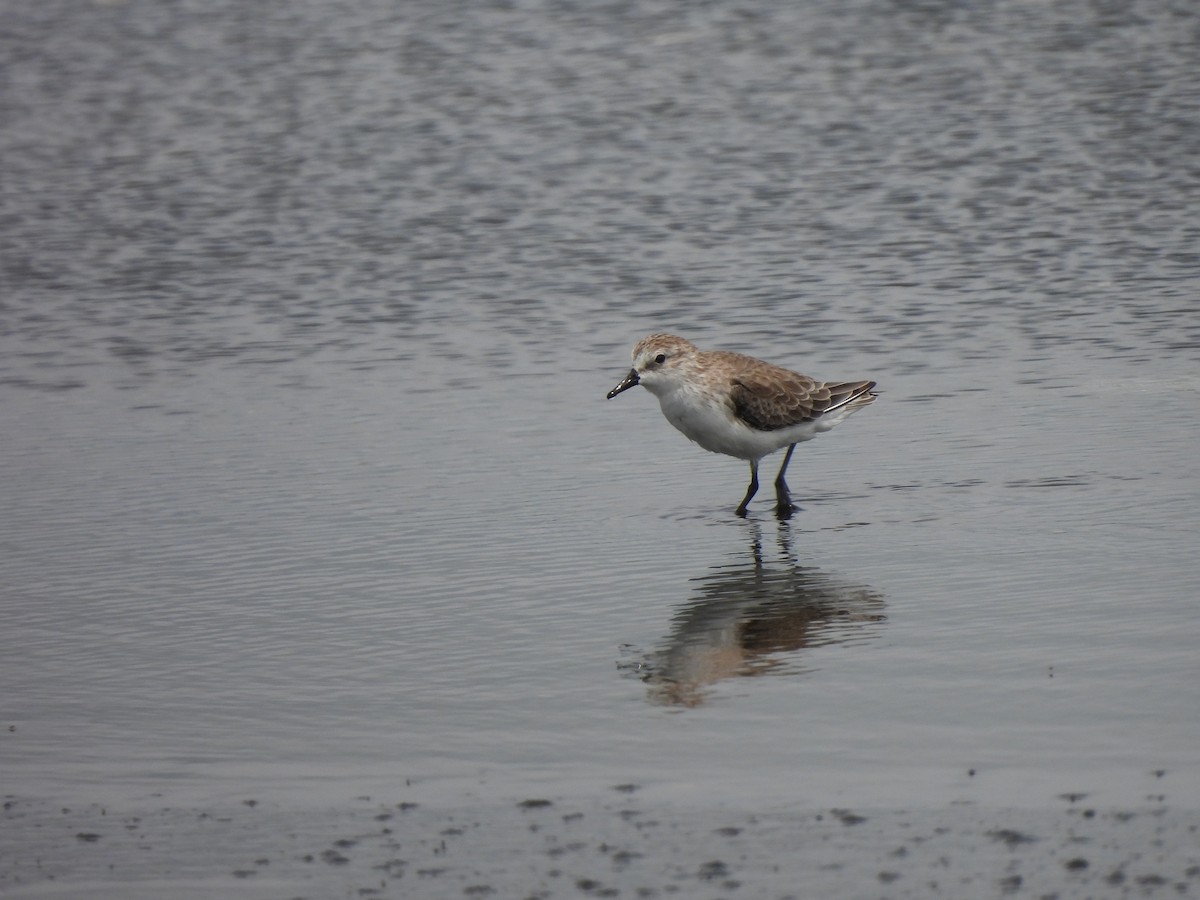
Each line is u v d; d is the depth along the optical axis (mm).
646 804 9867
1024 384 19453
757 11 43812
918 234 26328
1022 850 9062
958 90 35562
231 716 11430
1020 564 13914
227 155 32719
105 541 15312
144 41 42719
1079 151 30672
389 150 32719
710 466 17359
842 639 12430
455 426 18750
